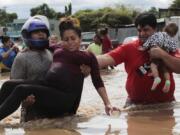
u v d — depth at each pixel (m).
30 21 6.27
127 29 38.06
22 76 6.19
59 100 5.85
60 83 5.87
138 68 6.94
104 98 6.12
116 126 5.45
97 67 6.14
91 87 10.23
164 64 6.81
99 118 5.95
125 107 6.83
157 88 6.95
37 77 6.21
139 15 6.98
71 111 6.18
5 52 16.11
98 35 16.62
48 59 6.29
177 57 7.02
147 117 6.04
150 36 6.89
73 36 5.97
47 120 5.83
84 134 5.04
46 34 6.30
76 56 5.97
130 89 7.08
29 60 6.19
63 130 5.28
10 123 5.87
